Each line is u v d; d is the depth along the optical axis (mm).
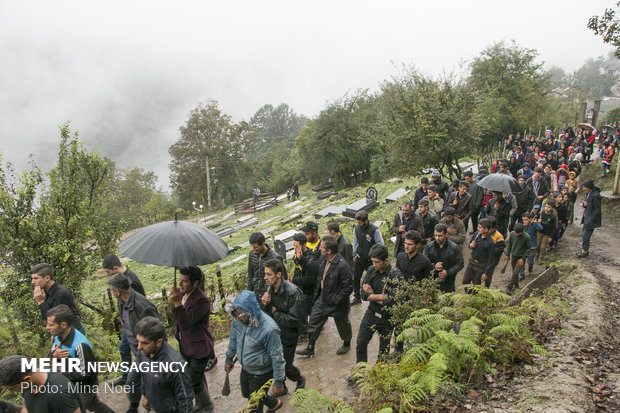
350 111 33062
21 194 7012
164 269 19109
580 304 6199
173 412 3588
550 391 3967
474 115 12742
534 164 17203
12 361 3098
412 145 12977
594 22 11148
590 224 9312
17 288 7023
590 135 23297
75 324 4957
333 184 36500
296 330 4750
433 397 4176
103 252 8266
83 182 8148
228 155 46562
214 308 9062
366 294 5043
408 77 13258
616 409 3816
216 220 35375
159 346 3469
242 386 4371
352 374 4426
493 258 6762
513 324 4527
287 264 10516
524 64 33000
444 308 4863
